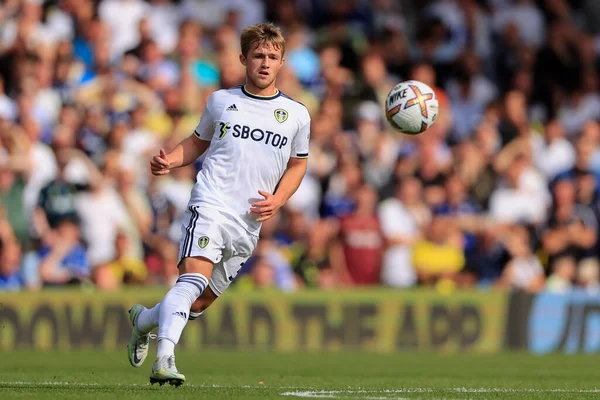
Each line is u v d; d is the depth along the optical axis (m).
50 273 43.91
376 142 53.72
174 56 55.75
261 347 41.97
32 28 53.69
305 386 23.33
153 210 46.72
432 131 55.28
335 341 42.59
